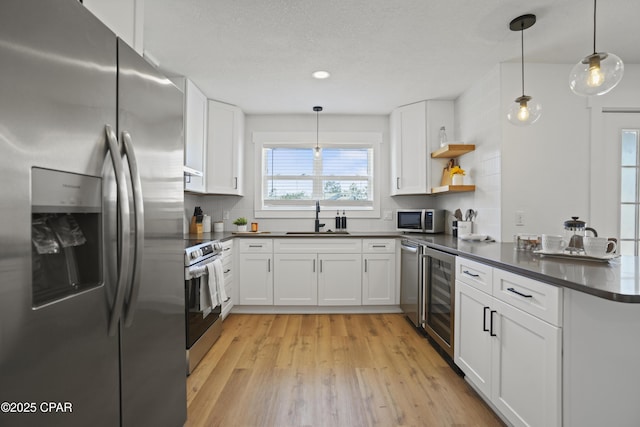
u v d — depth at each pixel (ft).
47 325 2.56
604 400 4.14
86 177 2.95
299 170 13.92
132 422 3.74
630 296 3.26
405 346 8.87
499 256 6.04
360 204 13.97
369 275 11.78
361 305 11.82
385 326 10.48
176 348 4.82
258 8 6.45
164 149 4.40
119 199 3.19
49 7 2.55
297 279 11.73
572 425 4.14
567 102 8.86
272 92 10.99
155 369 4.24
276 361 7.95
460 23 6.98
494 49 8.12
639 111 8.95
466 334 6.77
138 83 3.78
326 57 8.52
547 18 6.80
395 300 11.80
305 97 11.51
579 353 4.13
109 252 3.25
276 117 13.55
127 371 3.63
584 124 8.88
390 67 9.12
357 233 12.85
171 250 4.62
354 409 6.01
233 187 12.30
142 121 3.87
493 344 5.67
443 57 8.53
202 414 5.86
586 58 5.14
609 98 8.86
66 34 2.71
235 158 12.33
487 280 5.90
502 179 8.80
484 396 6.14
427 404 6.17
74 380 2.85
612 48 8.07
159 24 6.98
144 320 3.96
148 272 4.02
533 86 8.84
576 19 6.84
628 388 4.15
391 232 13.52
